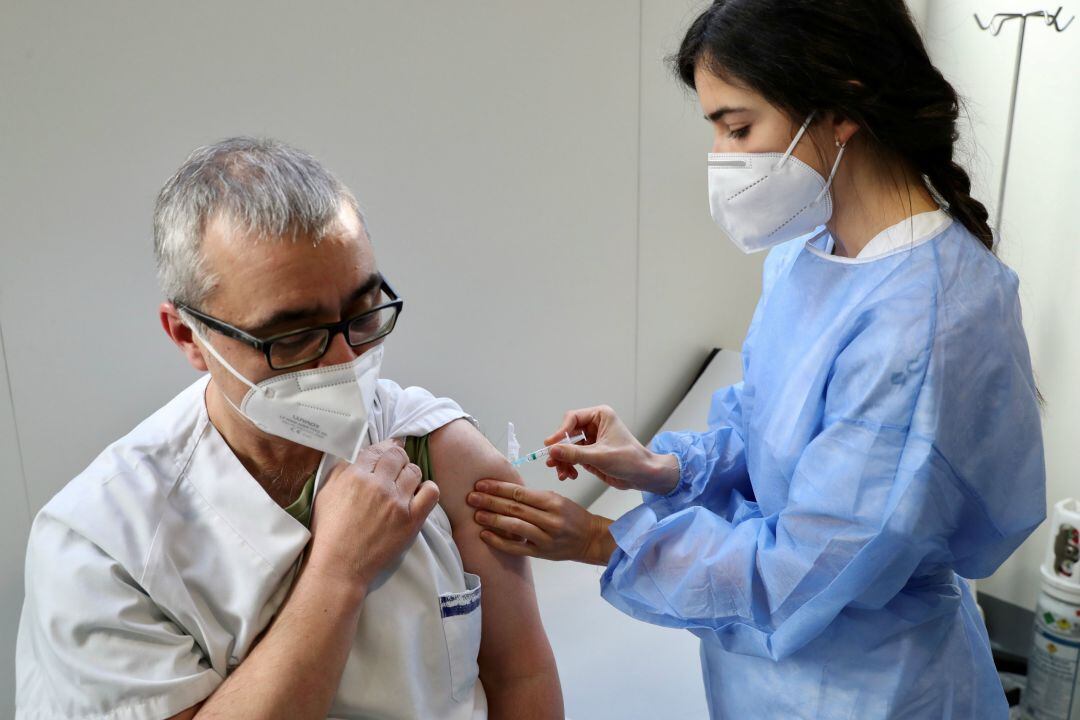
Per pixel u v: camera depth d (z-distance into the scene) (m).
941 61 2.73
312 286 0.94
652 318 2.66
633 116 2.38
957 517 1.14
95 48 1.44
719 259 2.85
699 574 1.22
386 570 1.10
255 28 1.61
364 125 1.81
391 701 1.09
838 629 1.22
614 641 2.05
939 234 1.14
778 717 1.28
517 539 1.28
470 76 1.97
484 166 2.06
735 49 1.10
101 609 0.97
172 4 1.51
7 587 1.55
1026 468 1.15
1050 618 2.39
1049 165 2.50
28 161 1.42
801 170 1.14
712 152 1.21
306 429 1.02
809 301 1.24
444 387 2.13
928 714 1.23
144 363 1.62
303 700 0.96
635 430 2.72
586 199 2.33
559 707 1.27
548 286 2.30
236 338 0.96
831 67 1.07
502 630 1.26
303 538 1.05
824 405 1.19
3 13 1.35
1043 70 2.47
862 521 1.09
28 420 1.51
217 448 1.09
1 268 1.43
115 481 1.04
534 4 2.05
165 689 0.96
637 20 2.30
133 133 1.51
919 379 1.07
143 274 1.58
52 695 0.99
